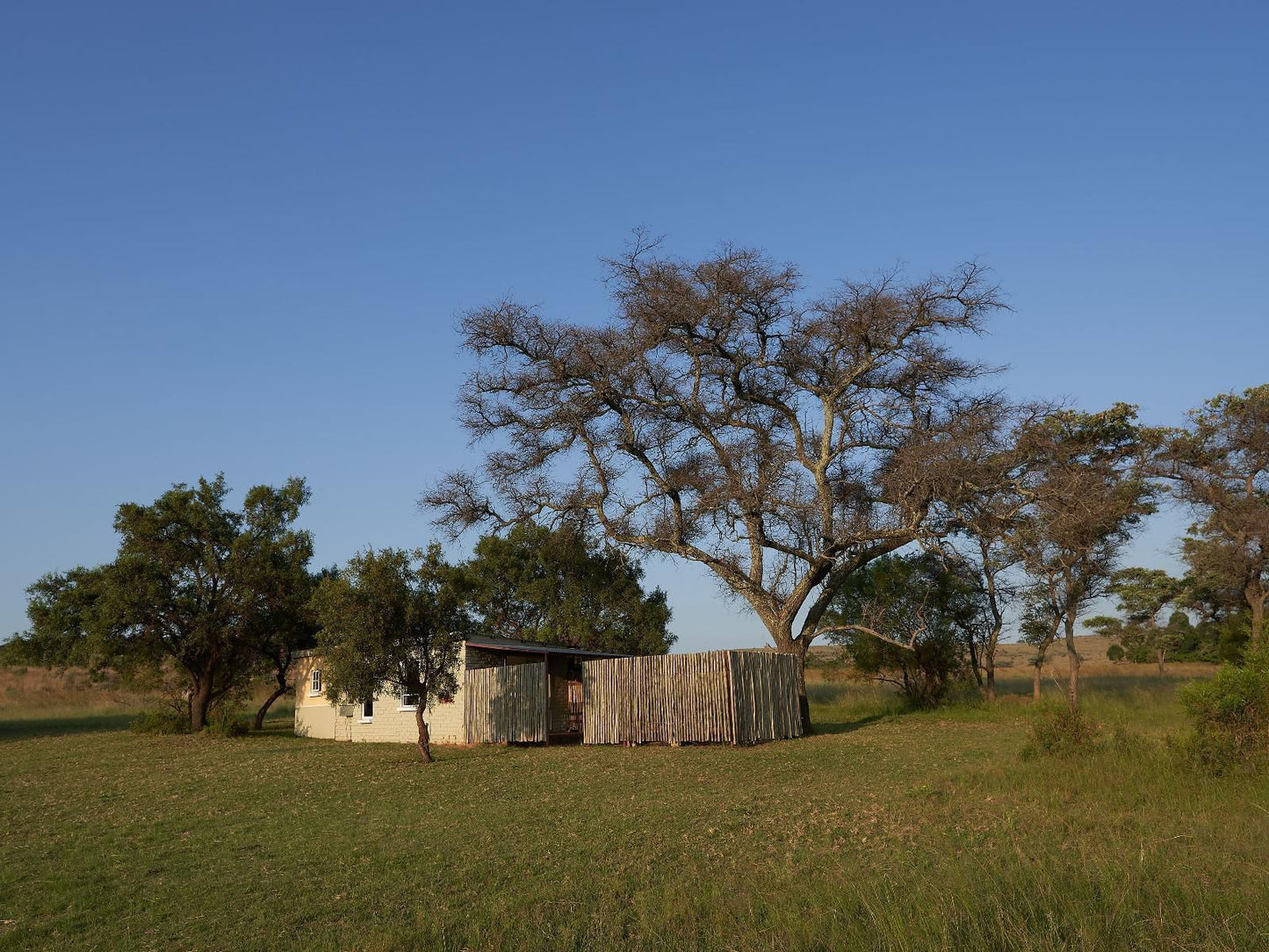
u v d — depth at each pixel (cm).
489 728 2806
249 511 3647
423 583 2364
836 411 3023
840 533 2772
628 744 2586
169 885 1055
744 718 2486
